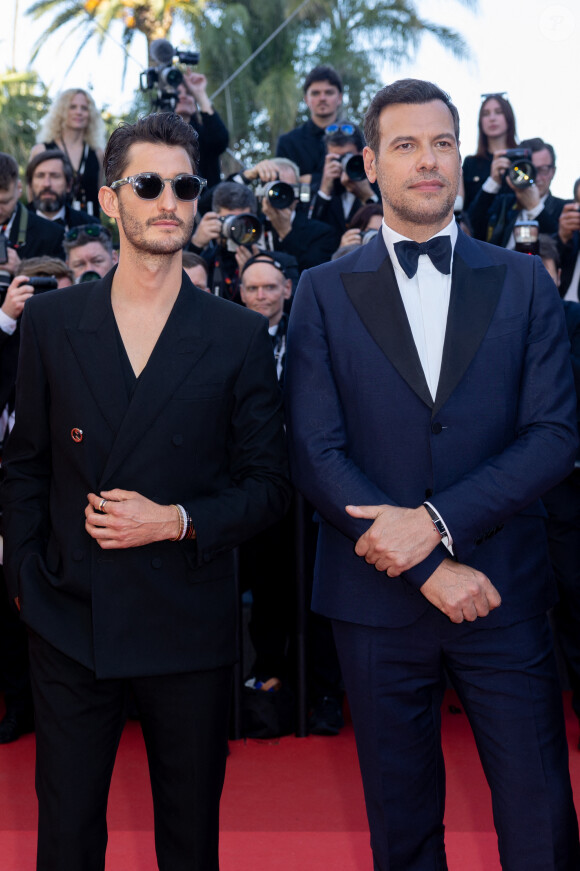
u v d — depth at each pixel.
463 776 3.39
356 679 2.06
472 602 1.93
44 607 1.93
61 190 5.19
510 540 2.06
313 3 16.89
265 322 2.06
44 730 1.92
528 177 4.75
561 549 3.73
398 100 2.02
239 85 16.56
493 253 2.12
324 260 4.80
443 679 2.10
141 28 17.38
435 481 2.01
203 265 4.16
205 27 17.44
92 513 1.89
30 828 3.00
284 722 3.80
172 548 1.97
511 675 2.00
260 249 4.53
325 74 5.80
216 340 2.01
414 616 2.01
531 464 1.96
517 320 2.04
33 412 2.02
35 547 1.99
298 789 3.29
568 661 3.77
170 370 1.96
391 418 2.03
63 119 5.84
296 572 3.79
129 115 15.16
